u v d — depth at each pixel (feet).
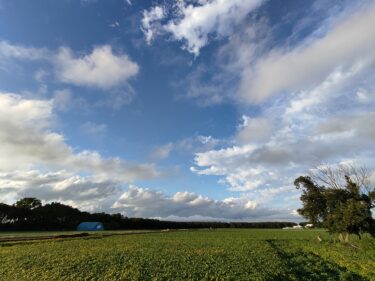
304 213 174.19
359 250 144.15
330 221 159.53
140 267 94.73
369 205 151.43
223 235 251.19
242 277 86.02
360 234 158.71
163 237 222.48
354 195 157.79
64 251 129.90
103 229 422.00
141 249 136.36
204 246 151.94
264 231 342.64
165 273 88.48
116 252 124.98
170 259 108.06
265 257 117.29
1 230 388.16
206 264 99.81
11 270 95.55
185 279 82.94
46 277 86.12
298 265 111.55
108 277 85.05
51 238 212.84
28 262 105.60
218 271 90.99
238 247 148.77
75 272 90.63
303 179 174.19
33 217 443.32
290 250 148.66
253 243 171.73
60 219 469.98
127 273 87.66
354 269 107.55
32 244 166.61
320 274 100.07
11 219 424.05
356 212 146.61
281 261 112.47
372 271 103.45
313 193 171.73
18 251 132.36
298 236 242.17
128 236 235.81
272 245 169.17
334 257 128.88
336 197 161.17
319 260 122.83
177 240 190.80
